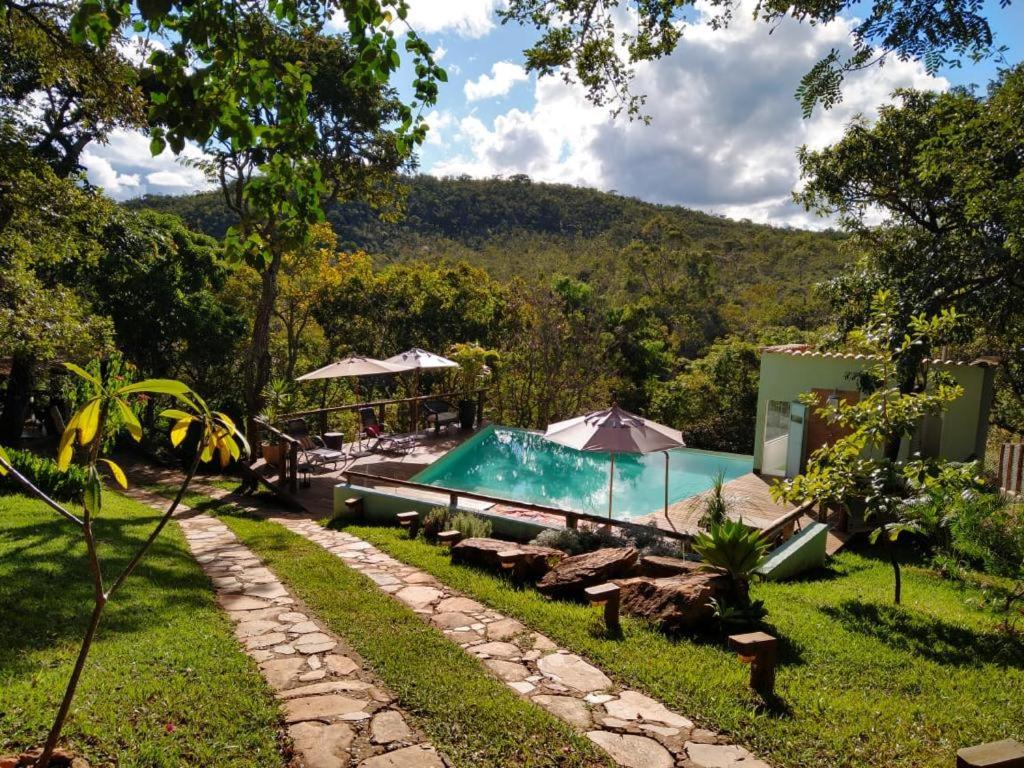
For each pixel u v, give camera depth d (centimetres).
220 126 326
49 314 1236
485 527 973
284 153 375
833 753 414
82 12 272
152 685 466
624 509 1256
